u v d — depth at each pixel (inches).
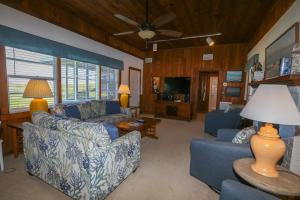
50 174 72.2
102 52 193.5
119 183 75.9
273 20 114.6
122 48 218.2
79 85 171.5
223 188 42.6
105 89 207.9
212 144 72.5
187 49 246.2
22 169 91.4
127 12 131.6
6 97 109.6
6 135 110.0
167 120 234.5
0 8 102.4
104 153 63.3
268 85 53.0
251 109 53.8
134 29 171.3
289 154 67.9
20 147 111.6
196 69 242.1
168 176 88.0
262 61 139.5
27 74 123.6
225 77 225.8
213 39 197.9
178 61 253.3
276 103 49.7
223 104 226.7
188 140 147.3
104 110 167.2
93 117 153.6
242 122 148.9
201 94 319.3
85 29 156.1
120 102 209.5
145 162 103.6
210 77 318.7
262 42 141.1
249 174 52.1
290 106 49.4
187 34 179.6
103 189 65.0
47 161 71.9
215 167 72.3
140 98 279.7
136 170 92.9
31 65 126.0
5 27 104.1
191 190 77.0
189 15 133.4
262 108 51.0
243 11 125.3
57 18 128.0
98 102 163.5
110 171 67.7
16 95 117.6
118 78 226.7
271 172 51.5
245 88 213.3
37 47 123.1
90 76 185.2
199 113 307.6
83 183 61.5
